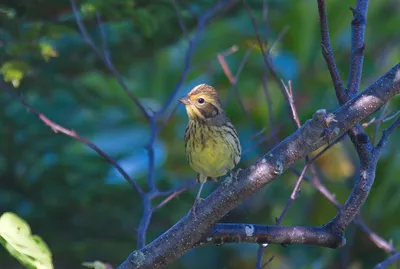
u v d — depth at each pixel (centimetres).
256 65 1555
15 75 1015
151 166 960
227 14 1391
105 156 895
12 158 1344
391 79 646
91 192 1323
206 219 684
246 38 1548
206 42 1592
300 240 716
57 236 1310
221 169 974
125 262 704
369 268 1378
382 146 708
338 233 723
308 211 1435
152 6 1212
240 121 1509
